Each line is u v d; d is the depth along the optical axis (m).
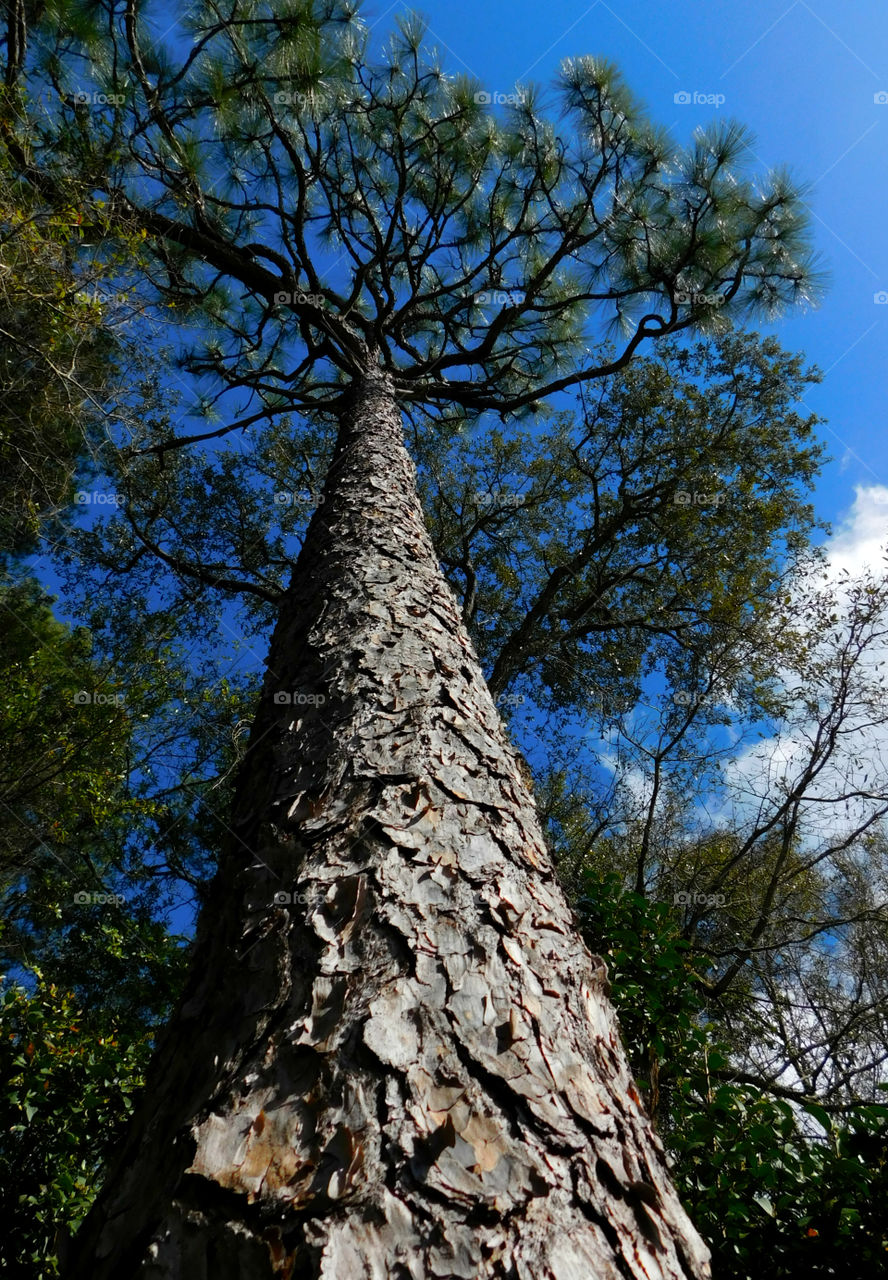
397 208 7.03
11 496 5.13
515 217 7.91
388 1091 0.92
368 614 2.42
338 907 1.27
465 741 1.81
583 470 8.91
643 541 9.25
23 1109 3.24
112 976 7.03
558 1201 0.84
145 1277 0.77
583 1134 0.94
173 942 4.84
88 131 4.93
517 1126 0.91
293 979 1.14
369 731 1.78
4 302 3.94
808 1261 2.16
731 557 8.48
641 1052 3.00
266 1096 0.95
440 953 1.16
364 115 7.25
